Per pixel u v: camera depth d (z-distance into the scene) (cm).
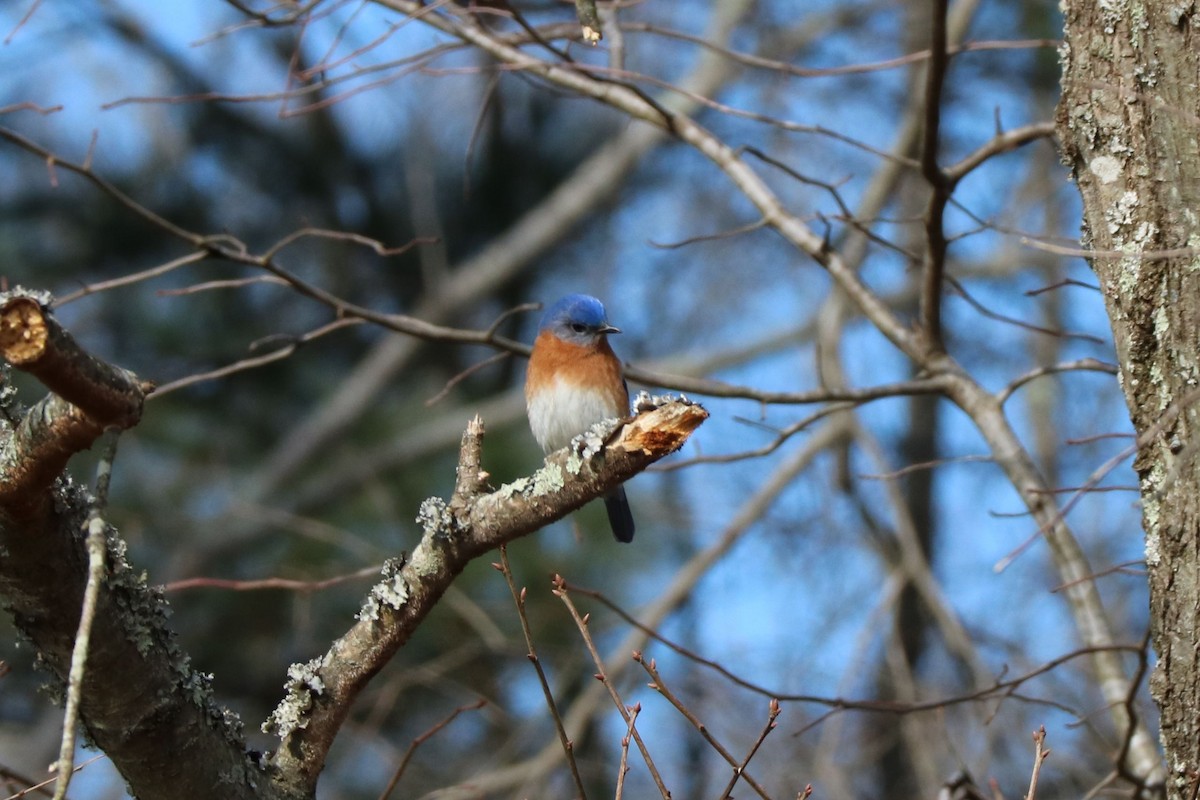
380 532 1503
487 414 1825
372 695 1373
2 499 405
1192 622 508
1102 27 559
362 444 1748
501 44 912
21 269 1616
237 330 1705
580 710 1259
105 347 1645
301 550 1447
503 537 494
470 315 2075
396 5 919
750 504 1392
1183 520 512
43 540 420
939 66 749
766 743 1515
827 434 1398
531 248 1956
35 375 372
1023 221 1827
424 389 1934
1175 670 512
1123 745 732
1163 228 531
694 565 1363
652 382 870
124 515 1473
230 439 1688
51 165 796
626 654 1309
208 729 464
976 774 1115
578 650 1325
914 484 1830
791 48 1912
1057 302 1823
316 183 1880
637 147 1950
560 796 1420
